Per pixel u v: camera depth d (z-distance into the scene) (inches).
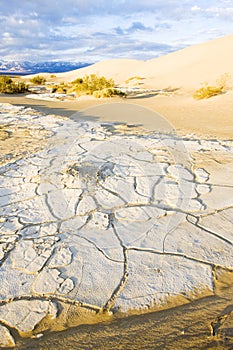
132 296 89.4
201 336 75.8
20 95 744.3
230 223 126.2
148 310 84.9
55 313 84.1
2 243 113.0
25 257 105.7
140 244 113.3
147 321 81.4
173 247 111.3
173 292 90.9
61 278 96.1
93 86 834.2
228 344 73.1
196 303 87.1
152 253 108.1
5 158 203.2
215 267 101.3
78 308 85.7
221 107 455.5
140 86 943.0
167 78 1019.9
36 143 239.6
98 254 107.6
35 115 374.6
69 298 88.8
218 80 768.3
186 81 905.5
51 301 87.9
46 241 114.6
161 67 1294.3
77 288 92.4
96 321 81.8
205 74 916.6
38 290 91.7
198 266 101.6
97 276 97.0
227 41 1230.3
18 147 228.4
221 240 115.1
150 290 91.6
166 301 87.8
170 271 99.2
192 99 586.2
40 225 125.2
